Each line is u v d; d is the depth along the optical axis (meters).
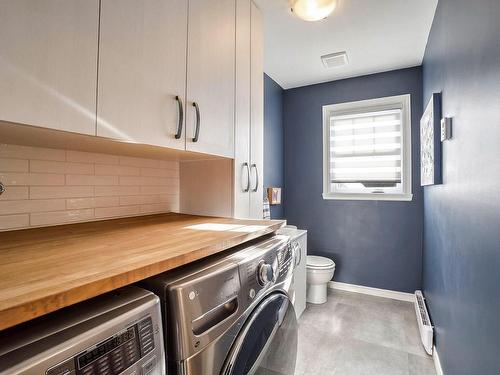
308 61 2.58
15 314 0.40
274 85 3.06
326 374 1.66
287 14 1.89
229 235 0.98
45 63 0.72
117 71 0.90
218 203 1.62
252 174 1.76
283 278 1.18
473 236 1.09
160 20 1.06
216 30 1.39
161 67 1.07
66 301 0.47
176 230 1.09
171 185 1.71
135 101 0.96
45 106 0.72
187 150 1.20
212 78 1.36
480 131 1.02
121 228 1.13
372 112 2.90
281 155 3.24
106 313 0.51
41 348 0.41
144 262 0.63
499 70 0.85
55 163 1.12
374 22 1.97
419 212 2.66
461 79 1.26
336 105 3.03
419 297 2.46
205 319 0.70
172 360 0.63
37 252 0.72
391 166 2.84
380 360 1.79
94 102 0.83
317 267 2.54
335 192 3.06
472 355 1.08
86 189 1.23
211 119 1.36
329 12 1.79
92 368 0.45
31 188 1.04
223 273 0.78
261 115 1.87
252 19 1.74
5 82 0.65
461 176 1.26
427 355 1.83
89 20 0.82
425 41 2.22
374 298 2.76
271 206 2.99
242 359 0.80
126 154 1.36
